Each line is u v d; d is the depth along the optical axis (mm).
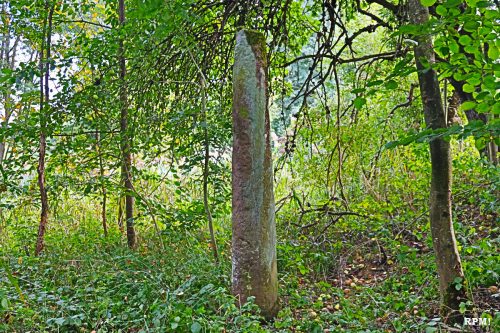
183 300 4125
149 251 6211
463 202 7164
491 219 6246
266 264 4176
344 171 8055
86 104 6230
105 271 5199
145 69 6012
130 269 5203
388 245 6242
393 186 8164
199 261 5102
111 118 6617
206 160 5602
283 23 5938
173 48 5977
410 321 3850
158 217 6883
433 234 3992
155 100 6254
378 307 4457
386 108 8656
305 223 7562
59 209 8172
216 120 5773
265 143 4238
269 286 4176
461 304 3594
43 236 6688
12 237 7797
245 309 3771
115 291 4602
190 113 5418
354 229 6941
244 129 4188
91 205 9133
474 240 5566
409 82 8414
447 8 2555
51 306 4266
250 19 6004
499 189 6008
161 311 3754
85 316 3895
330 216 7301
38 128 6328
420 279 4930
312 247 6520
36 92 6500
